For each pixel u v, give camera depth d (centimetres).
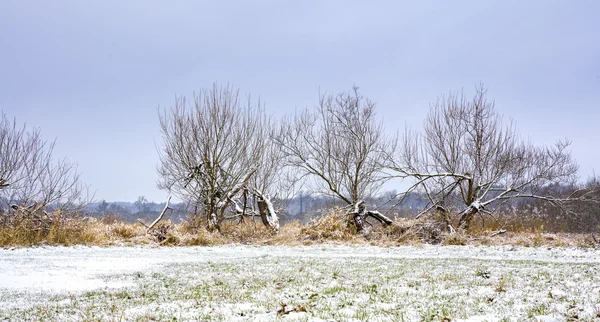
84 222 2248
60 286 930
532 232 2548
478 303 715
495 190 2756
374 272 1125
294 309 670
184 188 2655
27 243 1919
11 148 2181
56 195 2248
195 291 855
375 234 2422
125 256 1583
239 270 1177
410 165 2770
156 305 723
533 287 872
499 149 2686
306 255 1658
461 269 1183
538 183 2747
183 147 2617
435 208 2581
